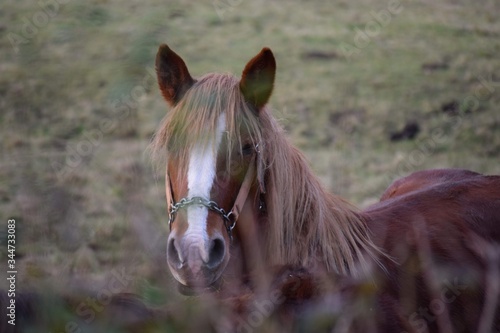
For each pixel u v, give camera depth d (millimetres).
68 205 4957
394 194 9422
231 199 6520
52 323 3629
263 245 6816
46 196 4910
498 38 28938
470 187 7613
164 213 8258
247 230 6738
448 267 6594
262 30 28859
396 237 6836
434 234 6840
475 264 6730
